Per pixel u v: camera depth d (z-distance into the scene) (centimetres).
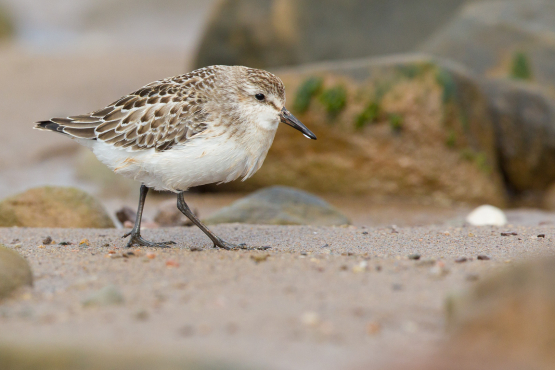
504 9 2045
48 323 572
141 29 4119
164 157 868
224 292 650
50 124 919
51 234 1025
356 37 2069
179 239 997
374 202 1585
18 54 3222
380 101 1582
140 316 582
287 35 1994
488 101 1731
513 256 827
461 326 543
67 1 4500
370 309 601
